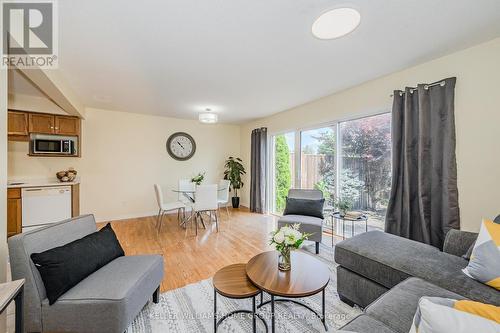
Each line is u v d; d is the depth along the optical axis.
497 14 1.70
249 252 2.97
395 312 1.13
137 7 1.60
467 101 2.21
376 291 1.68
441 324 0.62
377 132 3.14
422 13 1.68
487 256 1.35
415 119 2.56
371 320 1.09
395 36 1.99
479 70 2.13
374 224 3.18
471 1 1.56
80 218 1.89
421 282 1.39
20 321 1.12
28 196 3.33
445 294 1.26
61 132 3.92
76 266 1.45
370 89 3.06
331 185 3.79
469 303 0.71
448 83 2.27
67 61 2.41
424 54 2.32
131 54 2.28
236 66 2.57
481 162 2.14
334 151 3.69
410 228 2.57
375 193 3.17
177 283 2.20
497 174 2.06
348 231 3.53
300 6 1.59
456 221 2.25
